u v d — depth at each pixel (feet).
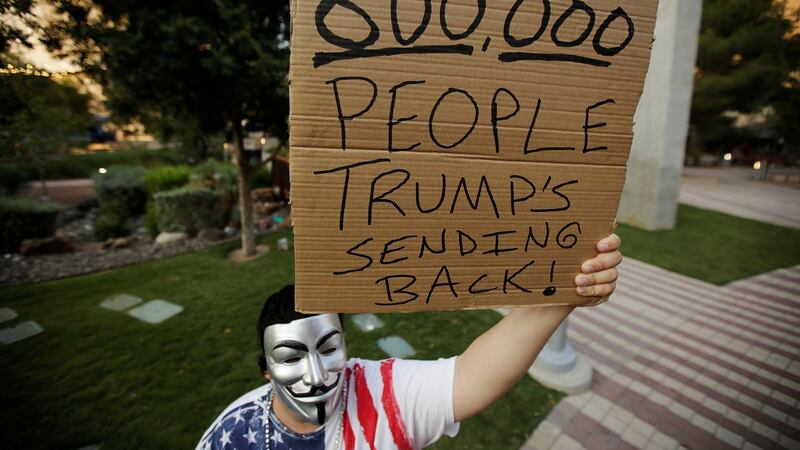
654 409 10.99
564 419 10.30
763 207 41.83
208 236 25.11
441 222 2.77
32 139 31.22
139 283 17.89
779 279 21.47
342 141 2.52
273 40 14.90
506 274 2.98
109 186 35.83
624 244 27.43
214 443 3.51
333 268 2.73
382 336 13.64
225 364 11.96
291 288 3.74
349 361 3.82
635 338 14.92
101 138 82.79
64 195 48.32
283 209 32.17
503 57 2.60
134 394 10.64
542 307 3.24
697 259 24.59
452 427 3.47
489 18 2.55
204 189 26.30
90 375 11.41
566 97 2.74
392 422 3.33
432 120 2.59
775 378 12.64
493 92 2.63
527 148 2.76
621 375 12.46
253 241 21.71
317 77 2.41
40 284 17.76
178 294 16.76
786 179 63.10
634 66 2.80
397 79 2.49
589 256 3.08
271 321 3.48
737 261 24.38
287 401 3.36
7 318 14.62
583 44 2.70
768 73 62.49
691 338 15.07
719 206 42.19
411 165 2.63
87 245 25.09
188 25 12.68
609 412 10.71
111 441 9.10
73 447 8.95
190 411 10.05
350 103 2.47
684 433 10.19
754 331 15.72
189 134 21.18
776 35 63.31
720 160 89.20
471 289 2.95
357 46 2.42
